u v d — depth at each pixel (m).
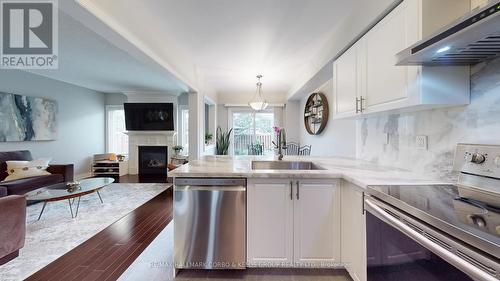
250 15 2.42
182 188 1.92
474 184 1.12
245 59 3.81
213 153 6.47
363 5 2.00
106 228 2.89
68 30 2.76
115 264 2.11
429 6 1.29
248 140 7.05
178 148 6.42
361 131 2.67
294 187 1.90
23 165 3.88
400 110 1.70
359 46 2.04
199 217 1.92
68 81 5.48
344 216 1.86
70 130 5.69
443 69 1.34
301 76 4.57
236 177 1.91
